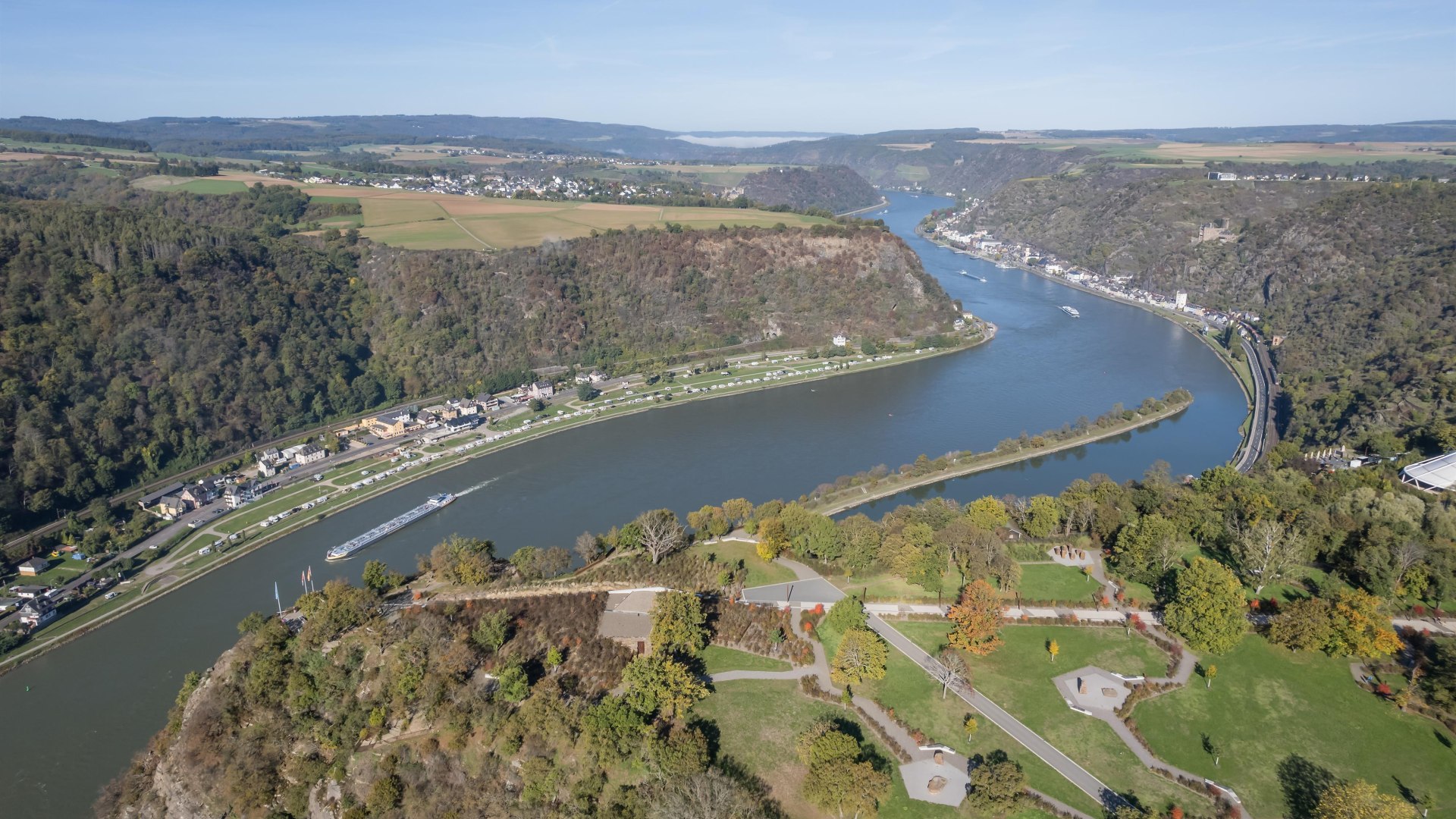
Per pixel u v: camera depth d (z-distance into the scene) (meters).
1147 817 87.56
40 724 138.25
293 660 121.94
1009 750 106.06
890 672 121.88
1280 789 99.25
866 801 92.25
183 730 119.62
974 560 143.00
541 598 138.62
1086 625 133.38
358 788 108.00
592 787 100.12
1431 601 135.75
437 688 112.56
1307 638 121.19
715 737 107.81
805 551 155.62
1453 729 107.12
